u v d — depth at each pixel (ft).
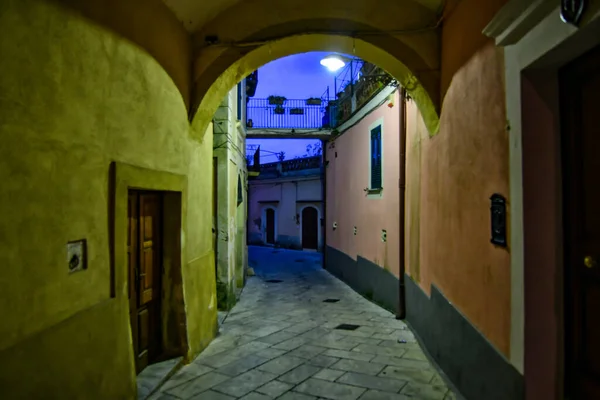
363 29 16.55
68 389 8.50
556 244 8.27
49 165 8.09
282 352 17.85
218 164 27.07
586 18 6.28
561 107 8.32
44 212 7.95
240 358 17.04
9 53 7.00
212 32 17.35
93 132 9.75
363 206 33.06
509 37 8.57
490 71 10.14
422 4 16.20
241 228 36.81
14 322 7.10
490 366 10.20
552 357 8.23
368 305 28.32
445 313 14.78
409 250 22.38
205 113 18.11
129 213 13.97
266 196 84.23
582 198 7.73
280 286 37.29
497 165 9.71
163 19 14.26
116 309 10.75
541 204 8.29
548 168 8.30
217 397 13.20
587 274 7.57
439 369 15.48
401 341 19.34
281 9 17.15
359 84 35.04
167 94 14.62
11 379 6.91
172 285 16.29
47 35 8.03
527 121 8.35
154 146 13.47
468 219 12.01
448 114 14.37
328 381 14.46
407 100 23.13
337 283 38.96
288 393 13.47
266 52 17.92
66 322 8.59
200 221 19.12
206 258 19.79
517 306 8.58
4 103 6.89
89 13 9.55
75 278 9.02
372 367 15.85
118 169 10.85
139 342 14.71
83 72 9.30
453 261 13.69
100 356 9.85
